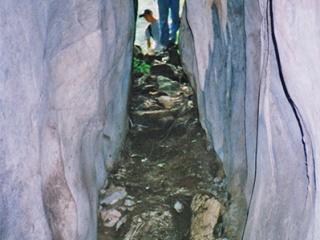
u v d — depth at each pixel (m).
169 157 5.32
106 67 3.98
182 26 5.77
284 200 2.72
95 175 4.14
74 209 3.12
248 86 3.56
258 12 3.22
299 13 1.97
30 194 2.58
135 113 6.09
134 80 6.92
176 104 6.32
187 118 5.87
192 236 4.24
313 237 2.31
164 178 5.01
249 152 3.71
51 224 2.93
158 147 5.50
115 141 5.09
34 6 2.51
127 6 4.61
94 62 3.35
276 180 2.84
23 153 2.44
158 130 5.78
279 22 2.16
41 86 2.65
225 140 4.61
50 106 2.92
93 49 3.31
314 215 2.28
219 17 4.31
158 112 6.12
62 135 3.18
